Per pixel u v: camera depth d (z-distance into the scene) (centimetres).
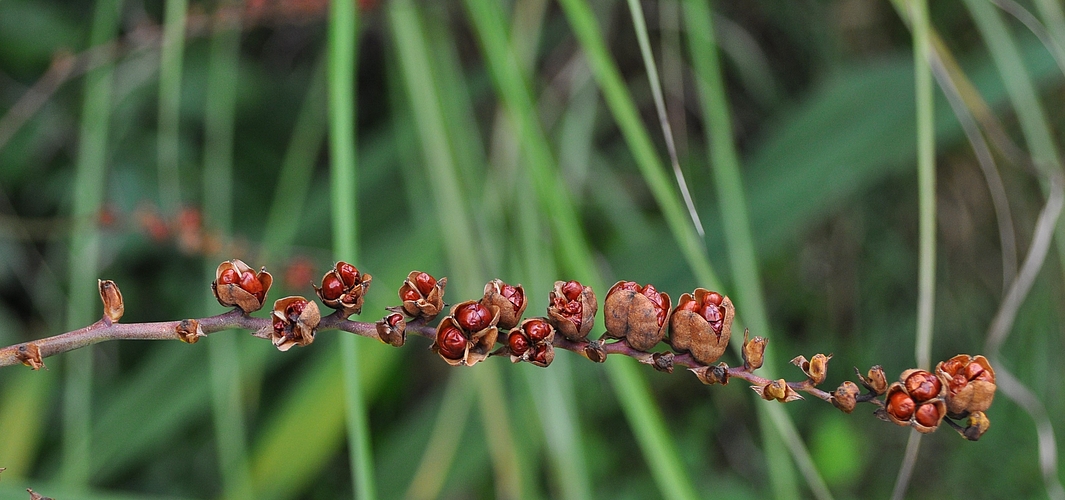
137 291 123
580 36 72
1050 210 82
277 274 97
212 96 101
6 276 115
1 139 92
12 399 105
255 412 119
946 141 111
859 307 142
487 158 127
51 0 120
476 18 78
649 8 136
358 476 63
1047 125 127
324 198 122
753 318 79
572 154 121
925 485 136
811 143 110
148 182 119
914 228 140
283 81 137
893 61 115
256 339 103
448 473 101
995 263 136
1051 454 79
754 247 104
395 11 94
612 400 133
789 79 143
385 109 141
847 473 130
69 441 88
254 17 93
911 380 56
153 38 90
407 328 56
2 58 116
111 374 119
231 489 87
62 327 114
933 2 129
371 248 117
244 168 130
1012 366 132
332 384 99
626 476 132
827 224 142
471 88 129
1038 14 110
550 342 56
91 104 91
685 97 143
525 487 92
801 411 139
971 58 122
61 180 116
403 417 133
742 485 134
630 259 108
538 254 90
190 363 107
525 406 95
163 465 123
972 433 56
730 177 83
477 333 56
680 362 57
